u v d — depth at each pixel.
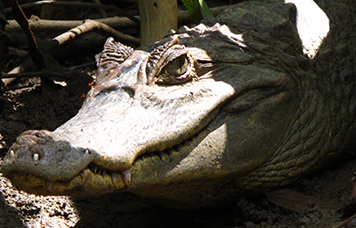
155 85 5.80
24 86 9.20
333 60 7.25
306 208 6.03
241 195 6.40
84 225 6.73
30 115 8.51
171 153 5.53
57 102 8.77
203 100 5.76
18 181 4.74
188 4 8.77
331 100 7.03
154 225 6.66
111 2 13.05
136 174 5.29
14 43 11.30
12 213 6.62
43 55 9.71
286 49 6.85
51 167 4.65
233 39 6.69
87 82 9.09
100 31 10.77
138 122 5.41
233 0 12.34
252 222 6.29
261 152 6.12
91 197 7.15
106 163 4.94
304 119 6.62
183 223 6.62
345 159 7.21
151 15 8.49
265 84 6.23
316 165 6.78
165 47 5.90
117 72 6.00
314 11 7.61
